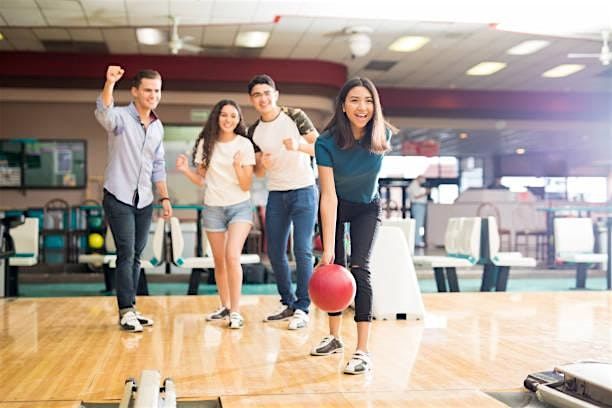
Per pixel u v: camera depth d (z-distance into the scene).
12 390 2.75
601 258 8.19
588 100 16.77
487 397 2.65
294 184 4.48
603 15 9.77
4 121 13.42
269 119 4.51
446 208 15.22
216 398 2.64
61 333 4.14
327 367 3.18
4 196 13.47
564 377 2.62
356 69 14.38
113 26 10.76
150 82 4.37
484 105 16.41
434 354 3.48
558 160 24.62
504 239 14.82
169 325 4.45
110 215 4.36
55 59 12.95
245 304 5.50
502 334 4.08
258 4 9.52
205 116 13.91
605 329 4.27
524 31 10.71
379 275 4.76
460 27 11.02
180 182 14.03
